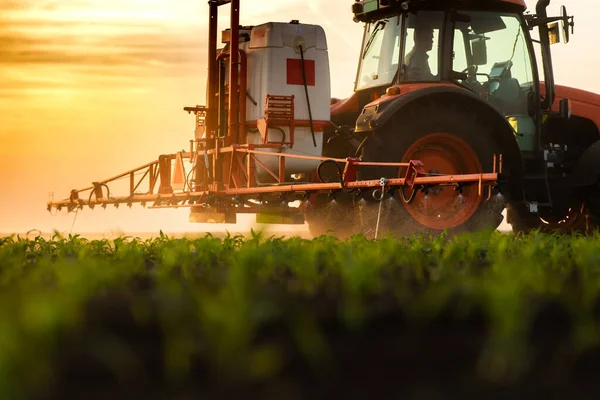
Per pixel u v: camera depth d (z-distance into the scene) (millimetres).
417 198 10000
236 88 11328
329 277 3846
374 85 11234
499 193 8125
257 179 11289
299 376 1911
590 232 11625
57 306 2090
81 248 6133
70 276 3008
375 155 10211
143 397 1692
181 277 4027
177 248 5559
